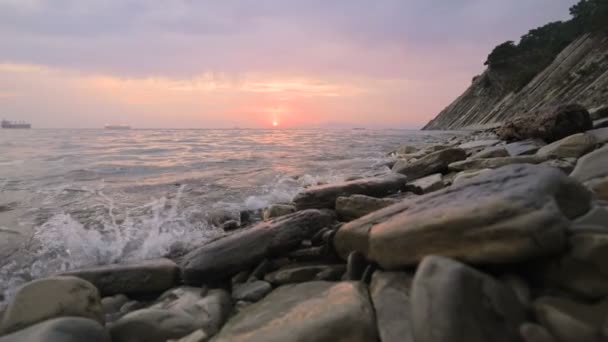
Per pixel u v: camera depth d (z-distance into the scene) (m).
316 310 2.21
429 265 1.79
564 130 7.79
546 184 2.16
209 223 5.76
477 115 67.62
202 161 13.91
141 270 3.44
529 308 1.73
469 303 1.59
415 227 2.33
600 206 2.25
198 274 3.35
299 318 2.19
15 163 13.39
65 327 2.17
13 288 3.75
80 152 17.88
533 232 1.83
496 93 66.06
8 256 4.47
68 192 8.09
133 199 7.37
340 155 16.28
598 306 1.62
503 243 1.91
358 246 2.99
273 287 3.18
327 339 1.98
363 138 33.91
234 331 2.34
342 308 2.13
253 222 5.79
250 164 12.98
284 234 3.58
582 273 1.72
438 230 2.20
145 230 5.34
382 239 2.52
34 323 2.38
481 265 2.01
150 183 9.15
